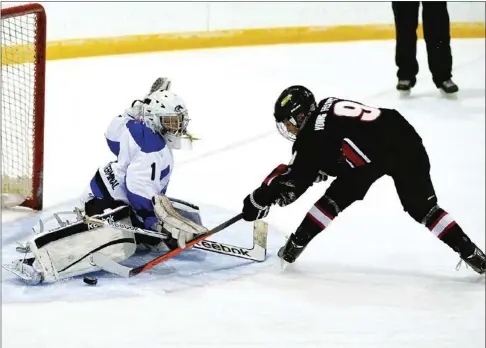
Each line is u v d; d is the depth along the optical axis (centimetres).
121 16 1997
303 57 2088
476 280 998
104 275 941
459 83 1934
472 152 1498
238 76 1914
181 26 2067
